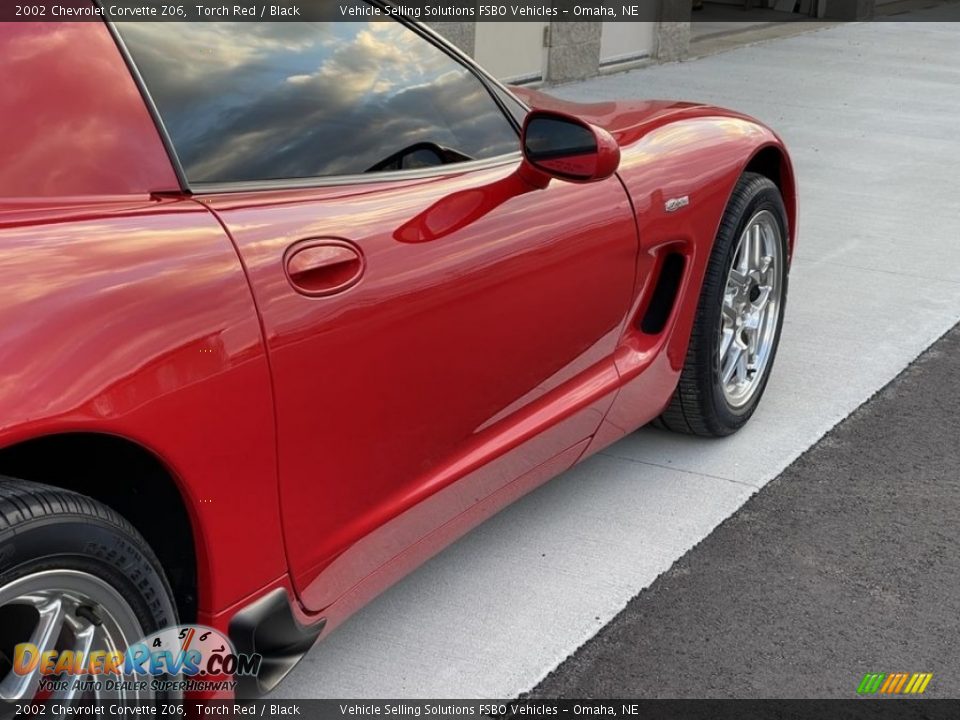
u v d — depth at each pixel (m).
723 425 3.82
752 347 3.94
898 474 3.73
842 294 5.54
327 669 2.66
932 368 4.65
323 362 2.11
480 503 2.76
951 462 3.83
